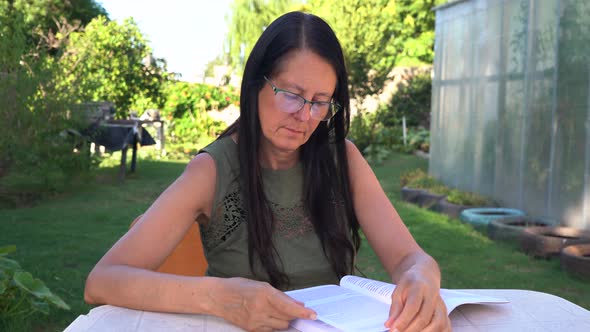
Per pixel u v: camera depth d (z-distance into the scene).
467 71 8.59
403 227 1.67
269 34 1.52
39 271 4.36
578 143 5.88
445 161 9.47
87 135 9.19
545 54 6.45
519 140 7.09
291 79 1.47
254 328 1.20
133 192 8.71
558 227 5.56
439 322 1.21
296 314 1.20
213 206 1.62
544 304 1.42
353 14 13.41
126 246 1.42
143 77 15.34
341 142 1.71
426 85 16.23
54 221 6.42
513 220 6.33
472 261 5.09
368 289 1.40
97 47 13.66
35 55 8.41
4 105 7.34
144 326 1.21
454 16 9.11
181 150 14.80
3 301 3.28
